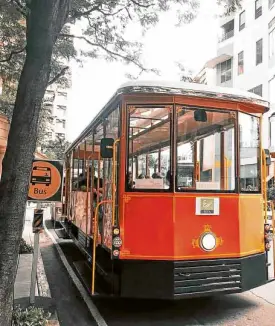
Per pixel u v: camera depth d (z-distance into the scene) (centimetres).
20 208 365
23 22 902
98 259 630
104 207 612
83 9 766
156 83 528
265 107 596
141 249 515
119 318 530
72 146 1125
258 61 2691
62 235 1324
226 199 547
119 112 545
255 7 2738
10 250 358
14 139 371
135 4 801
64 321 520
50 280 745
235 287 536
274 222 626
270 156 647
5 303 354
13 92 1156
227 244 539
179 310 566
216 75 3209
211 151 552
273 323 512
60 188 554
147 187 527
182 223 520
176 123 533
